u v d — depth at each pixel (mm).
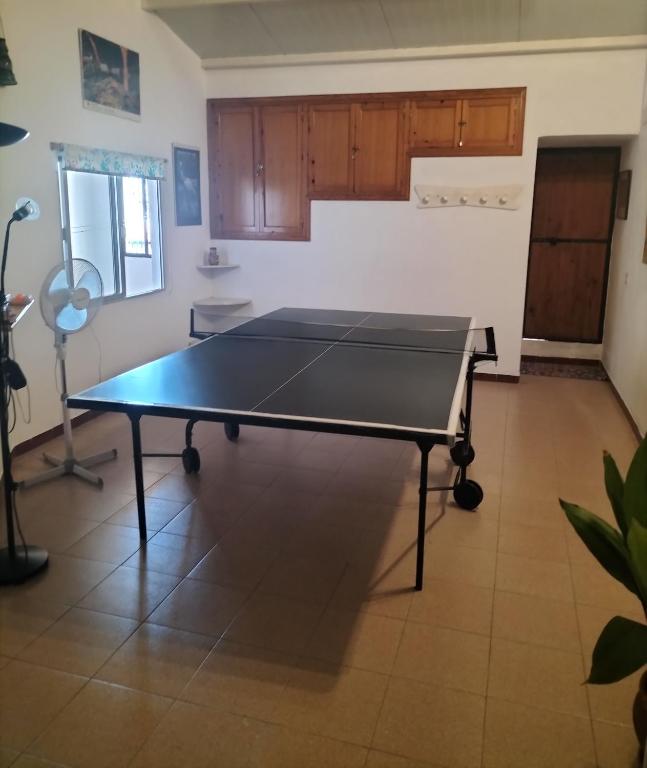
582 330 6949
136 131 5129
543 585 2711
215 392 2730
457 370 3131
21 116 3879
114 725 1959
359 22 5266
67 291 3443
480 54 5457
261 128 6160
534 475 3885
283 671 2193
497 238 5836
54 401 4367
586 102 5395
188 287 6195
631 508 1703
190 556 2908
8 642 2320
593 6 4812
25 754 1854
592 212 6672
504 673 2193
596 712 2025
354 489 3631
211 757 1851
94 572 2768
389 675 2180
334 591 2656
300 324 4426
